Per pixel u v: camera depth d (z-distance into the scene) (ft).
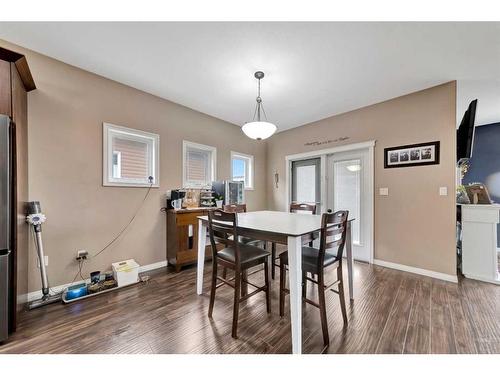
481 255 8.62
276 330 5.52
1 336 4.92
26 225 6.63
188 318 6.03
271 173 16.22
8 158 5.04
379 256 10.53
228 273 9.27
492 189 12.93
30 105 6.90
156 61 7.45
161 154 10.35
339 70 7.86
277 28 5.84
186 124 11.42
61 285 7.54
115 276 8.09
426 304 6.74
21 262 6.15
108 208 8.65
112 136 8.93
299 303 4.67
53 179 7.39
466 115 9.32
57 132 7.45
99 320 5.90
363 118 11.21
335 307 6.64
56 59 7.40
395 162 10.06
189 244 9.87
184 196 10.50
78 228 7.91
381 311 6.37
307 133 13.84
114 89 8.79
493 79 8.42
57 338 5.16
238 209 9.45
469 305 6.66
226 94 9.90
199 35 6.15
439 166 8.87
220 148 13.29
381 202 10.49
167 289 7.82
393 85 8.95
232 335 5.24
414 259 9.48
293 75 8.21
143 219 9.66
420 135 9.36
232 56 7.11
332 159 12.79
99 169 8.42
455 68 7.70
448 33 5.93
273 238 5.19
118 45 6.63
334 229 5.59
